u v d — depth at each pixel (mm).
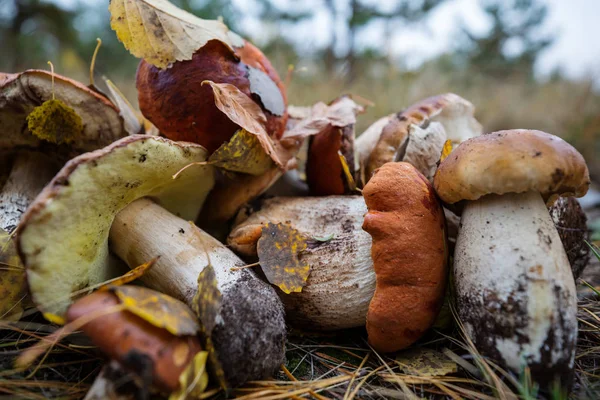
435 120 355
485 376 205
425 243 221
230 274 232
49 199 187
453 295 241
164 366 172
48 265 201
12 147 295
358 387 219
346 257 254
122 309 180
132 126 309
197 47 268
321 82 964
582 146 897
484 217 220
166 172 246
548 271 201
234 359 200
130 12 263
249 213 313
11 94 246
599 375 225
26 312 234
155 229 253
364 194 235
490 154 207
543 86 1189
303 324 269
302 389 213
